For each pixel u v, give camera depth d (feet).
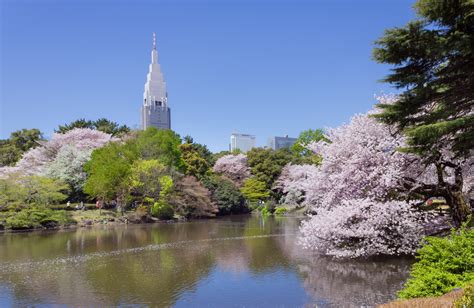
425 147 29.66
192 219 125.18
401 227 42.91
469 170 43.57
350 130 48.93
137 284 37.45
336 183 47.98
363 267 40.98
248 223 107.96
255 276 39.99
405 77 29.71
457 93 29.25
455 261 22.36
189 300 32.01
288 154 184.55
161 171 119.34
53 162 127.54
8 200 90.68
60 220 94.43
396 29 27.25
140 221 111.04
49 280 39.42
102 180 104.78
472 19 25.40
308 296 32.19
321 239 47.14
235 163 183.62
